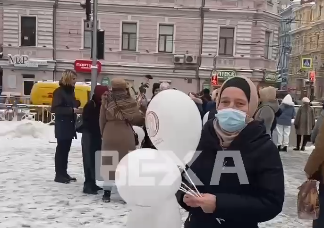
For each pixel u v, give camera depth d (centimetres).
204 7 2875
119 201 562
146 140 305
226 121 205
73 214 503
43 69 2816
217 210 199
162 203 229
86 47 2878
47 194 587
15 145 1045
